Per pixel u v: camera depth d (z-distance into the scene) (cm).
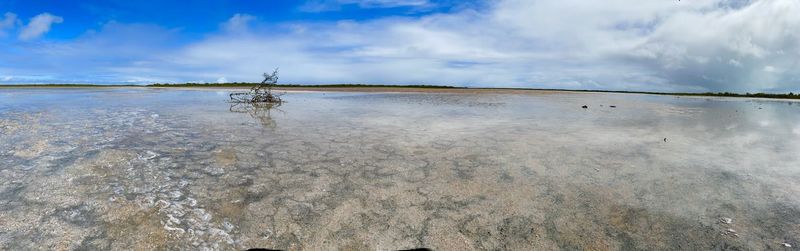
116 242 312
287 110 1392
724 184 457
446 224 351
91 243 310
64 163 536
